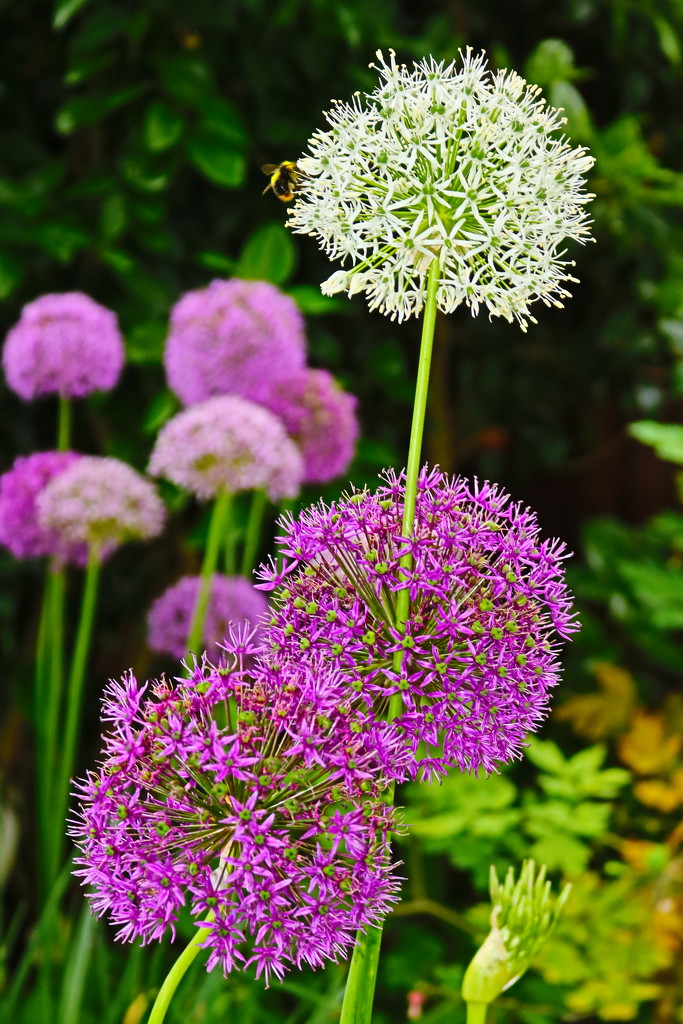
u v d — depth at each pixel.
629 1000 1.88
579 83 2.28
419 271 1.23
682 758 2.09
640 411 2.38
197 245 2.16
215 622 1.91
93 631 2.28
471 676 1.16
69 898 2.11
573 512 2.44
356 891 1.08
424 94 1.19
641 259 2.24
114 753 1.17
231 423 1.82
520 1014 1.89
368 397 2.24
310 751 1.08
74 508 1.87
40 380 1.92
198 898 1.11
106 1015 1.78
